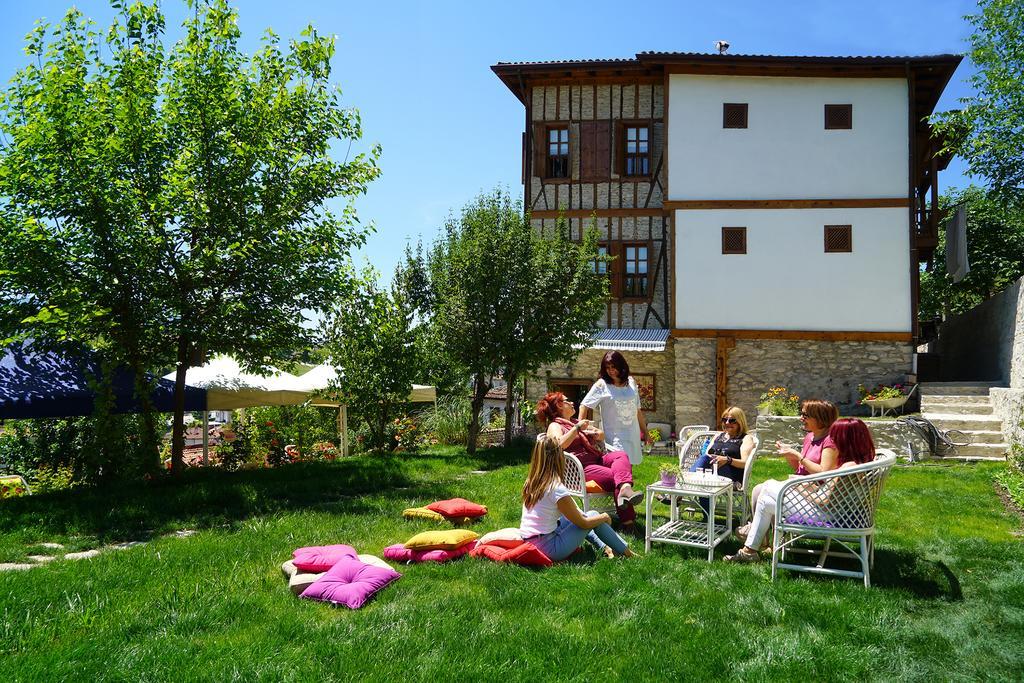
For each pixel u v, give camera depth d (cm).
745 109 1727
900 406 1449
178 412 1043
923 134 1977
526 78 1875
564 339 1368
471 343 1339
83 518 686
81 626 371
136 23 960
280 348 1073
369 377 1411
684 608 414
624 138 1867
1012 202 1745
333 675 321
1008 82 1295
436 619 384
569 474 581
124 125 923
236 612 397
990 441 1162
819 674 332
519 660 340
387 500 776
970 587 454
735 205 1719
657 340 1720
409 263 2259
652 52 1705
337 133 1089
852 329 1669
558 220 1462
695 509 654
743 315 1705
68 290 851
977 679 325
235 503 789
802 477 476
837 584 459
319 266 1047
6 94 900
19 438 1245
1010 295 1395
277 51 1075
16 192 870
